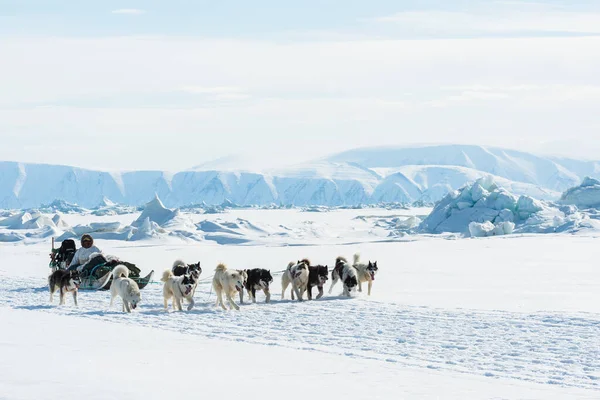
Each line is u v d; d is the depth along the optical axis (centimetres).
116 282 2038
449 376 1057
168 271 2008
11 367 1075
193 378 1005
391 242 6556
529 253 4253
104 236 7519
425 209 19512
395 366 1138
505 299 2078
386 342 1405
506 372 1110
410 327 1589
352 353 1274
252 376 1032
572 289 2336
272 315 1847
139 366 1108
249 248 5803
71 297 2450
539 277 2772
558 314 1730
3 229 9788
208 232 7838
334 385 970
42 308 2120
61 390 894
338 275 2289
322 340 1440
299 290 2228
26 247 6681
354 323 1667
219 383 970
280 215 15625
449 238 7012
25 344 1351
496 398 902
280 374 1052
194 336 1495
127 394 876
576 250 4450
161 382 967
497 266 3350
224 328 1631
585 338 1420
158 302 2206
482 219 7994
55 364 1111
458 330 1539
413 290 2372
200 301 2205
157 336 1484
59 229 8894
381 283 2628
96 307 2130
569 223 7006
